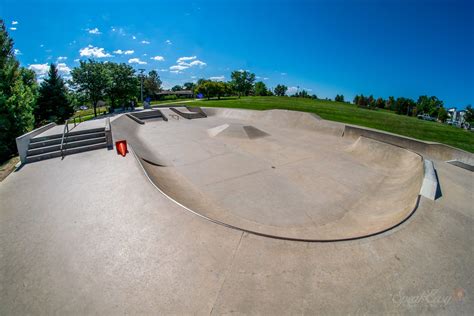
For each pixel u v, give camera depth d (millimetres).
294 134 16266
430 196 5695
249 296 2965
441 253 3840
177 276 3256
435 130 19422
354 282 3193
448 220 4824
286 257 3596
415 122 24031
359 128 14906
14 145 13148
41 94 22406
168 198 5219
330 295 2988
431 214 4996
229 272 3318
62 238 4074
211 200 6844
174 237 4023
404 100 48062
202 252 3684
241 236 4039
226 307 2824
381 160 10789
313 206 6734
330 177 8906
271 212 6289
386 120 23656
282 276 3262
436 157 11266
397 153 10445
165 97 80375
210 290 3047
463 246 4059
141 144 12195
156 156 10758
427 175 6426
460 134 18219
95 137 9789
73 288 3113
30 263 3535
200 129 17734
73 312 2803
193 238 3996
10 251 3781
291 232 5266
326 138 15289
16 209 4996
